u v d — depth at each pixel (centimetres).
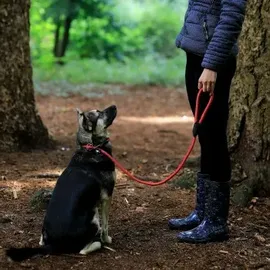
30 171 695
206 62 426
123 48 2386
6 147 781
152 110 1410
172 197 596
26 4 783
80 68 1938
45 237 439
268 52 574
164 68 2006
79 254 439
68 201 432
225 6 421
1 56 768
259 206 564
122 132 1082
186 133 1105
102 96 1590
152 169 737
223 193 468
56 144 864
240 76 590
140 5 2986
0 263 425
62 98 1535
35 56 2133
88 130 451
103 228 457
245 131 590
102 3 2088
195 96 461
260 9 571
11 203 572
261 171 583
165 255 445
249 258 443
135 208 563
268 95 576
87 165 444
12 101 782
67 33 2119
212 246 462
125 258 439
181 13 2995
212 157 460
